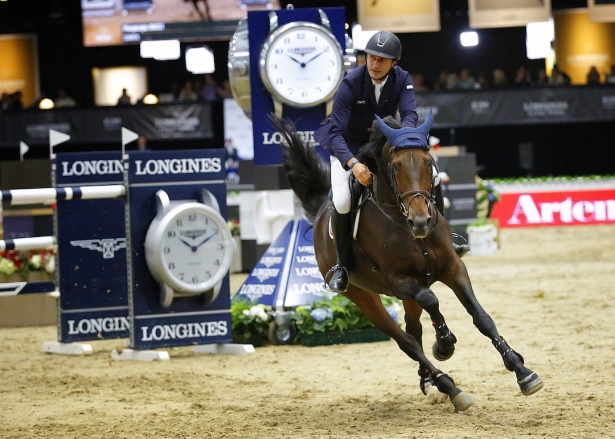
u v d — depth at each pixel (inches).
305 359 449.7
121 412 331.0
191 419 312.5
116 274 505.0
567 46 1565.0
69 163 504.1
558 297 660.1
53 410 341.1
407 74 323.6
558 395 328.5
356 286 339.3
